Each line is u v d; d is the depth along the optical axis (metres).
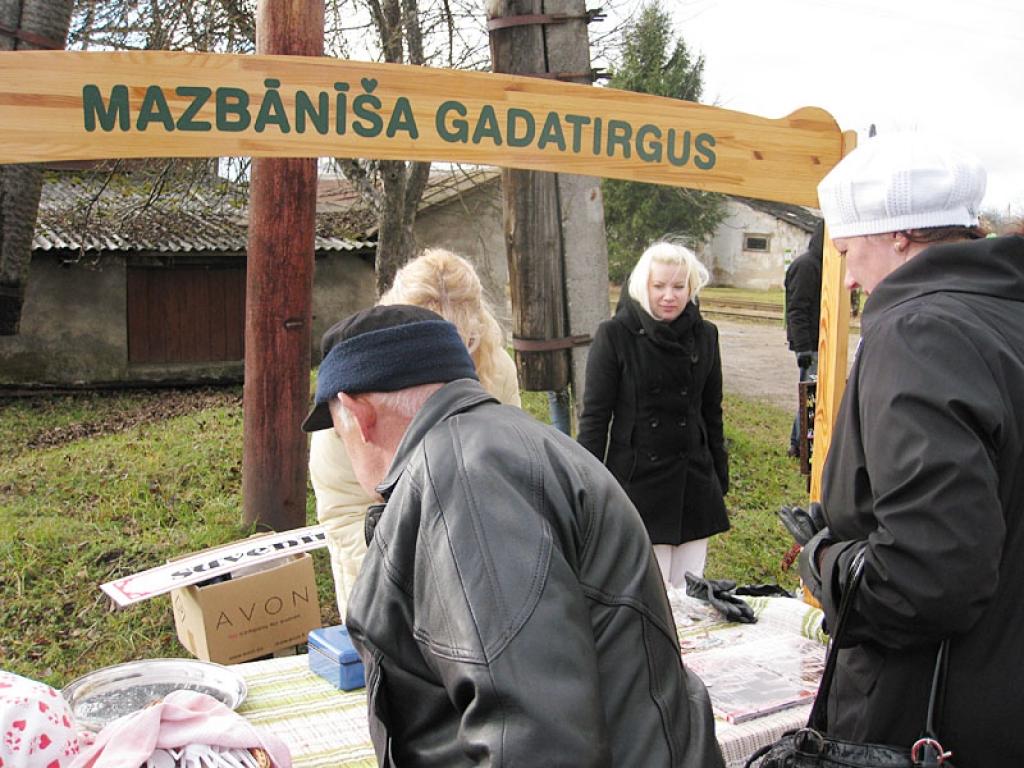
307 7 4.65
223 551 2.89
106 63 2.06
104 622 4.57
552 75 3.80
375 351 1.33
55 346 13.80
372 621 1.20
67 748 1.41
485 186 15.44
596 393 3.45
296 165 5.10
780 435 9.67
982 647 1.48
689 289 3.39
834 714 1.67
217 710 1.49
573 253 4.02
